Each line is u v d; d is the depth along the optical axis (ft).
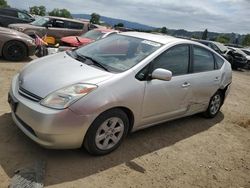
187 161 14.88
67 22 48.34
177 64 16.33
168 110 16.11
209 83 18.88
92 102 12.06
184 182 13.07
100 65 14.25
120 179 12.27
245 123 22.16
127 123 13.96
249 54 83.66
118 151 14.24
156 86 14.65
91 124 12.35
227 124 21.30
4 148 12.94
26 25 46.26
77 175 11.96
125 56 15.01
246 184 13.93
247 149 17.71
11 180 10.89
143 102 14.21
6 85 21.57
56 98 11.80
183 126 19.17
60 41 39.65
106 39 17.31
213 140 18.03
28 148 13.23
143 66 14.25
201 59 18.45
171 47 15.96
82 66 13.97
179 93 16.31
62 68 13.69
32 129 11.99
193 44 17.76
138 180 12.47
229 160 15.90
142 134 16.71
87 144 12.73
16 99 12.66
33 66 14.60
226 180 13.93
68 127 11.69
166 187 12.44
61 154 13.16
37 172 11.44
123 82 13.26
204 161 15.25
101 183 11.77
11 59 31.99
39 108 11.68
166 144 16.17
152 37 16.74
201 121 20.71
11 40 31.40
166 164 14.17
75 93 11.94
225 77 20.71
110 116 12.95
